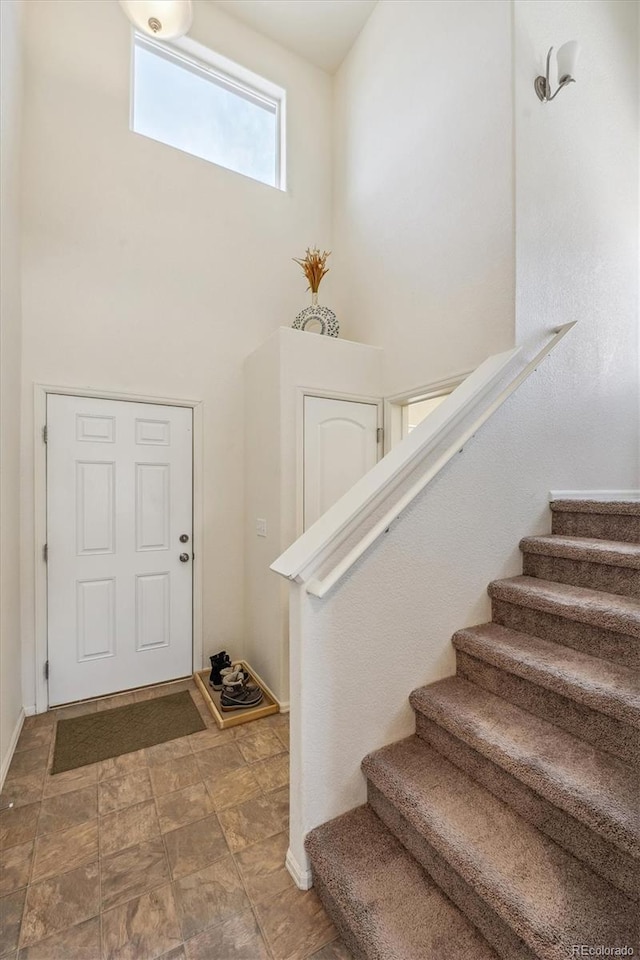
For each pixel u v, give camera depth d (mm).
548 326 2018
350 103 3336
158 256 2805
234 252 3090
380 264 2922
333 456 2703
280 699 2451
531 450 1851
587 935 848
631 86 2379
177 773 1885
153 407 2777
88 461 2566
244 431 3080
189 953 1149
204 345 2949
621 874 932
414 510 1493
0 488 1900
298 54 3457
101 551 2602
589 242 2178
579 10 2150
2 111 1953
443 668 1590
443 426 1575
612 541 1702
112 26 2715
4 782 1820
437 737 1427
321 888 1279
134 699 2561
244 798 1732
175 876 1372
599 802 957
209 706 2439
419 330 2559
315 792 1338
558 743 1184
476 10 2129
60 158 2521
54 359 2465
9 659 2025
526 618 1571
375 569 1413
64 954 1149
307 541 1373
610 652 1315
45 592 2426
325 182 3555
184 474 2877
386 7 2883
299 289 3355
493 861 1008
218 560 2984
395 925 1043
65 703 2486
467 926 1043
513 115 1927
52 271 2473
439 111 2387
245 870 1394
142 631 2727
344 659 1366
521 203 1940
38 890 1323
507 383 1821
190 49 3076
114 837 1529
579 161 2143
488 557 1706
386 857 1233
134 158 2746
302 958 1135
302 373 2604
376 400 2871
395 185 2771
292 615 1343
